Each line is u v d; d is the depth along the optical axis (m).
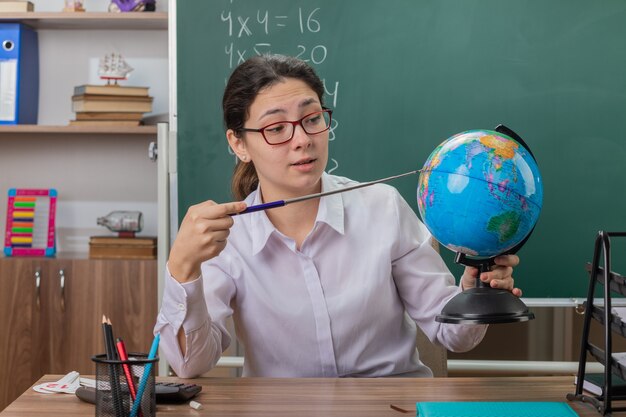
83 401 1.20
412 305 1.57
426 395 1.22
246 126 1.45
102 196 3.03
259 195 1.56
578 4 2.44
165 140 2.47
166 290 1.32
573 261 2.45
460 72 2.46
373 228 1.56
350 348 1.52
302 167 1.41
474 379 1.33
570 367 2.36
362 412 1.13
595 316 1.18
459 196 1.11
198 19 2.50
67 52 3.00
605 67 2.45
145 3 2.82
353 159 2.49
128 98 2.79
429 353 1.80
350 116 2.48
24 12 2.79
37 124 3.00
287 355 1.53
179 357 1.34
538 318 2.47
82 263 2.67
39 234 2.99
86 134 3.02
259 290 1.52
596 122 2.45
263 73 1.41
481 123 2.47
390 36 2.47
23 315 2.68
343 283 1.52
